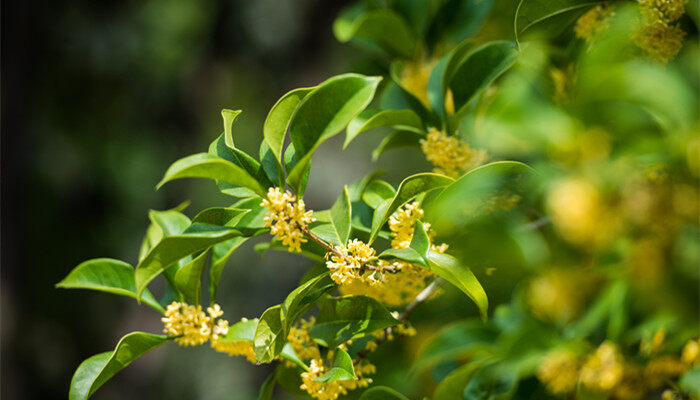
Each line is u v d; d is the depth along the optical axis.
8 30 3.62
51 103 4.00
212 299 1.09
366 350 1.10
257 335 1.03
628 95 1.21
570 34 1.21
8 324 3.59
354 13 1.39
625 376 1.21
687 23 1.17
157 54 4.32
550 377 1.23
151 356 3.96
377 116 1.11
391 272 1.03
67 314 3.98
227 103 4.43
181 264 1.11
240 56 4.41
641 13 1.13
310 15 4.27
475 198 1.12
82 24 4.04
